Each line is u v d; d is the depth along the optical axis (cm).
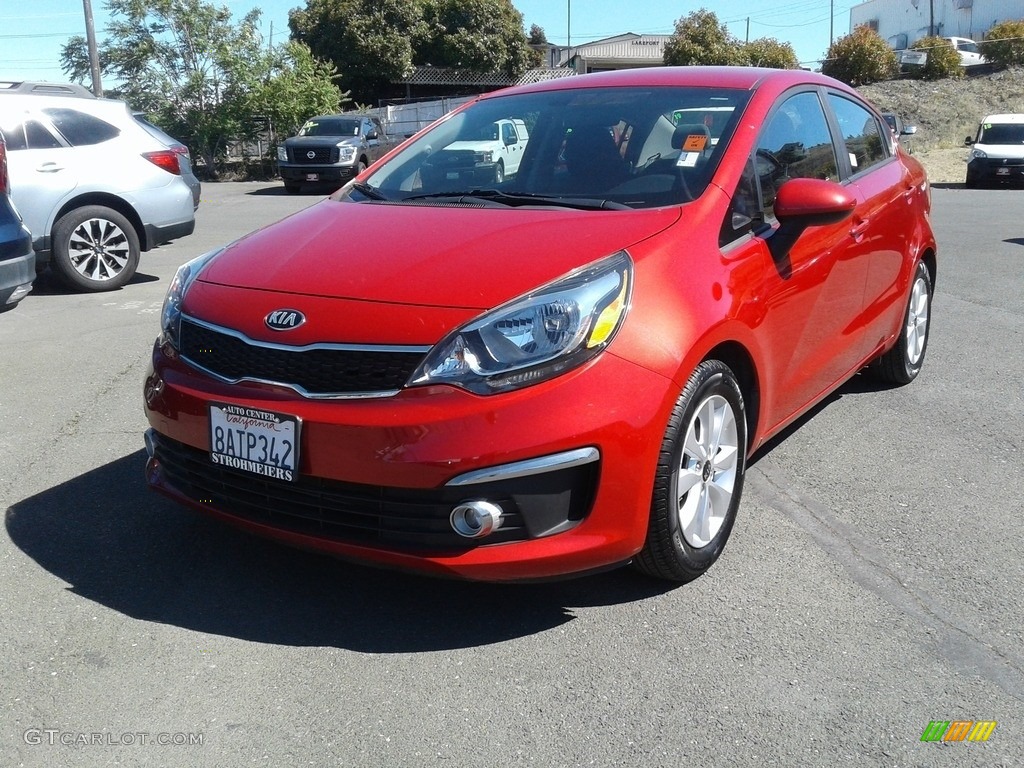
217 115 2480
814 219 340
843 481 410
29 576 324
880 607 308
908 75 4075
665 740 244
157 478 333
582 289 279
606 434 272
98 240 832
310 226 351
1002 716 254
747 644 288
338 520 283
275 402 279
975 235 1216
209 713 254
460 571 272
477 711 256
